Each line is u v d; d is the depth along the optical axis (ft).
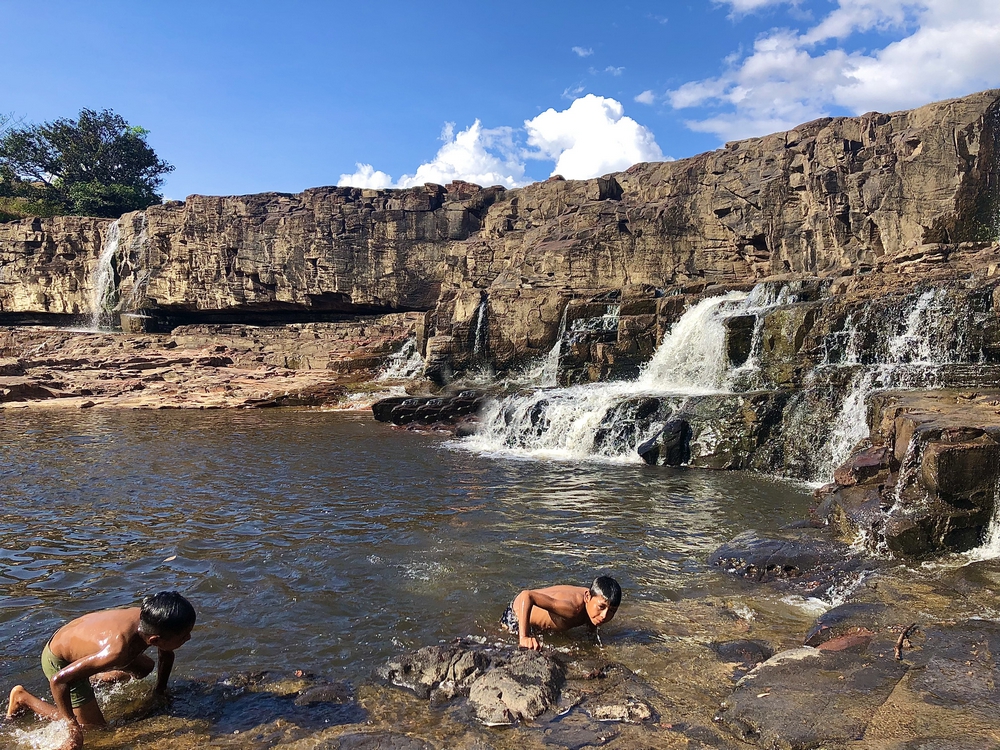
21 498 39.14
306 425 76.23
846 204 86.69
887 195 82.43
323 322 144.77
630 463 52.31
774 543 27.63
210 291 144.36
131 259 151.84
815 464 45.85
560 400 64.13
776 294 70.69
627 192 117.60
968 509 25.80
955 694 14.57
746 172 97.45
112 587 24.35
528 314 93.81
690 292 88.63
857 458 33.19
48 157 217.56
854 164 86.58
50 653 14.98
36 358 120.06
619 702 15.57
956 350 51.31
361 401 98.17
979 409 32.86
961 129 77.77
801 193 92.02
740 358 64.54
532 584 24.41
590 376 77.56
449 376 97.25
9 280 160.15
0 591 24.04
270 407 96.89
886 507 27.91
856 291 64.13
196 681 17.13
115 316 154.30
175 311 151.12
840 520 29.73
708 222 101.35
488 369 95.86
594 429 57.82
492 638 19.75
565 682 16.76
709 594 23.48
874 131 86.38
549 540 30.32
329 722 15.10
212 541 30.12
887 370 46.83
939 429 27.81
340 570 25.95
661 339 75.05
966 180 77.41
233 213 142.10
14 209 199.41
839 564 25.22
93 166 219.00
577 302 87.45
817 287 68.18
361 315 145.18
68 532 31.73
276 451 57.57
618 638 19.60
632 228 103.76
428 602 22.66
